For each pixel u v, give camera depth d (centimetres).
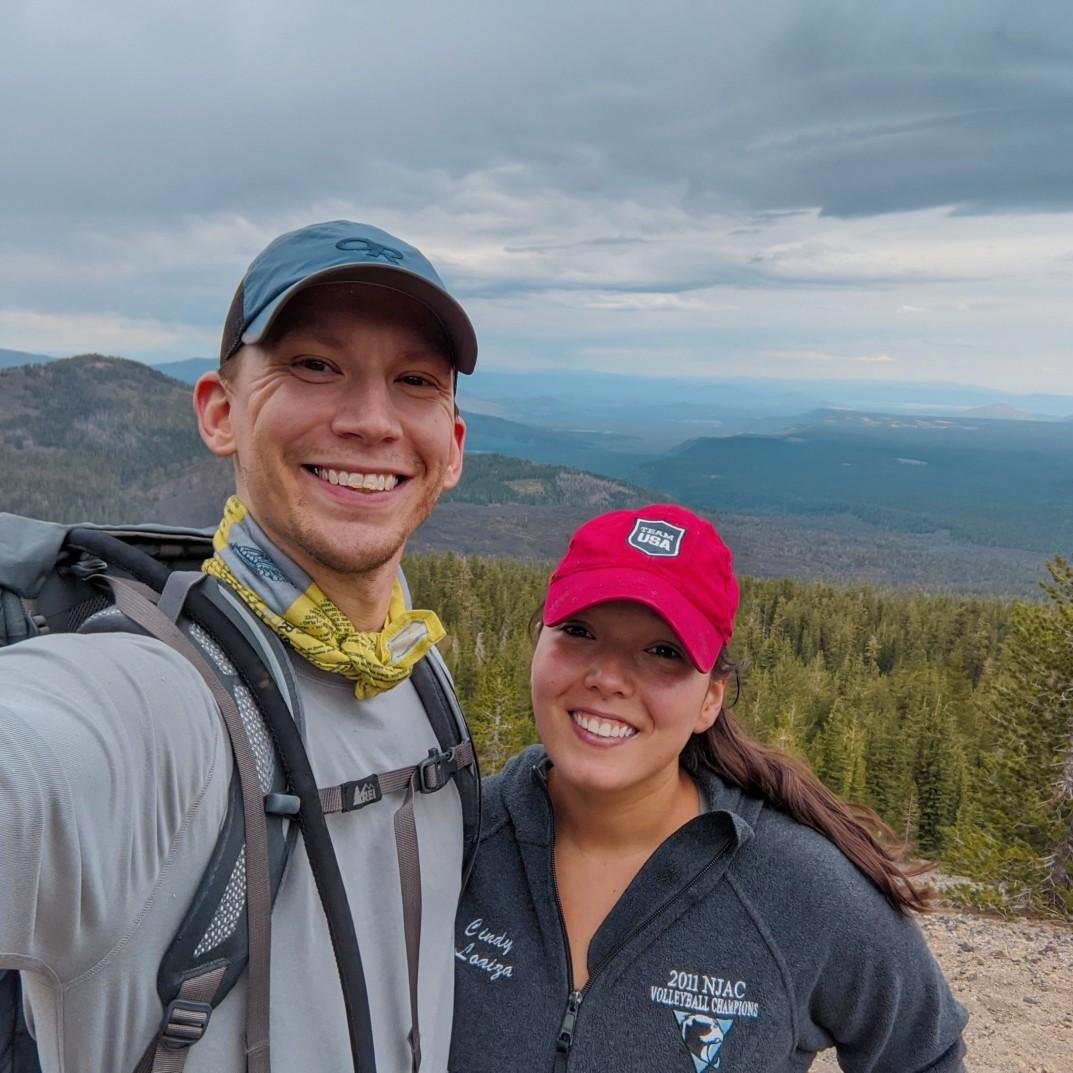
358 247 59
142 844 44
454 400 65
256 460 60
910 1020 73
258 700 52
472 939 75
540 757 80
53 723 41
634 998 70
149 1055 46
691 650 68
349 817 58
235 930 47
